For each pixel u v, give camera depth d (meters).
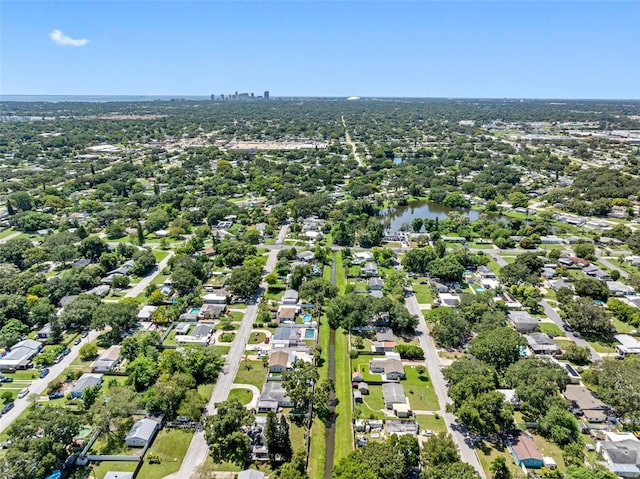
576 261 184.62
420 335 135.75
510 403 99.56
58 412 89.69
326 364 122.81
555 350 124.56
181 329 135.62
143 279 174.25
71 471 86.06
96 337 133.62
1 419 99.38
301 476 79.88
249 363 120.25
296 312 146.75
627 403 95.62
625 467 84.38
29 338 131.88
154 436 94.62
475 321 138.25
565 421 93.62
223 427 89.69
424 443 90.06
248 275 156.88
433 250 199.25
